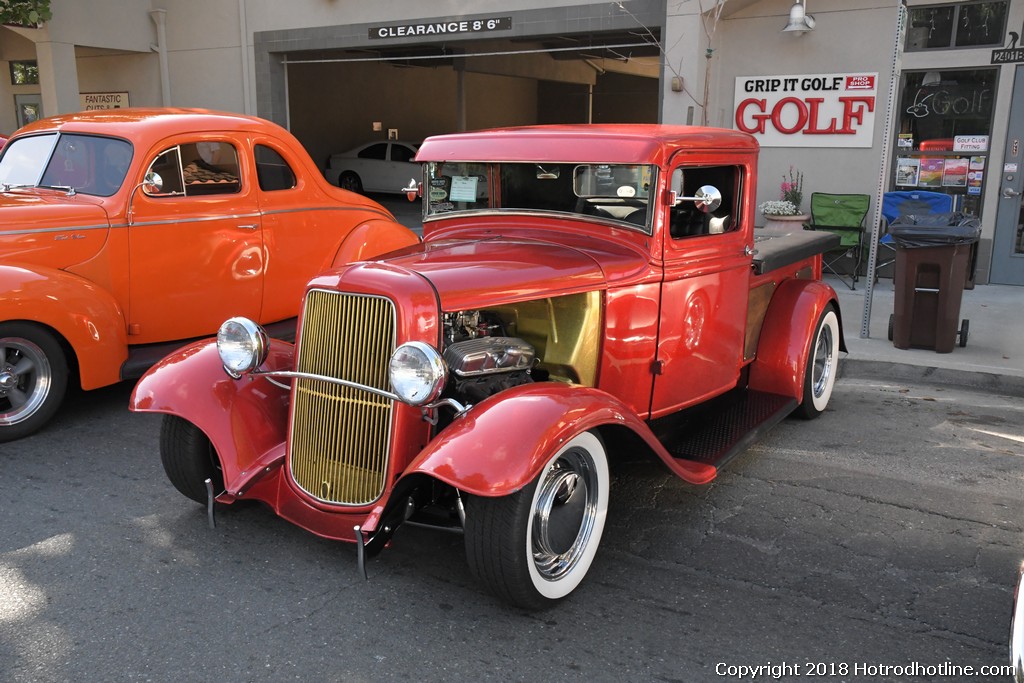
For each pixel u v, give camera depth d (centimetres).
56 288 513
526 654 302
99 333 534
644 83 3047
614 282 383
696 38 1078
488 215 445
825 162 1058
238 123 625
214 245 610
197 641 307
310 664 294
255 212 631
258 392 386
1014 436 540
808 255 552
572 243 409
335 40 1407
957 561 372
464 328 363
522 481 290
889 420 571
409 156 2298
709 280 436
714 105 1107
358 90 2503
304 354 350
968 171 998
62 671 288
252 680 285
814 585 351
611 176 402
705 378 452
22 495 433
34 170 604
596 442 340
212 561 365
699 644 309
